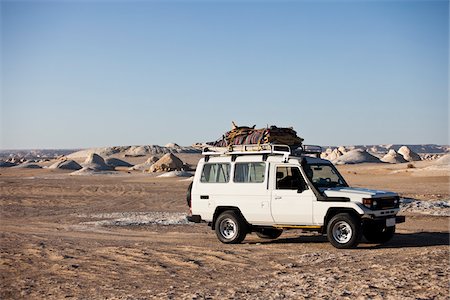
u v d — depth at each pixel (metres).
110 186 47.97
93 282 10.41
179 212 25.36
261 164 14.62
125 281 10.41
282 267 11.14
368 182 48.16
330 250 13.26
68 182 56.91
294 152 14.92
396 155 129.12
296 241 15.30
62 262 12.41
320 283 9.27
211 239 16.02
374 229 14.48
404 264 10.61
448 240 14.84
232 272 10.88
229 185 14.98
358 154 123.88
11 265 12.19
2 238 16.72
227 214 14.89
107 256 13.06
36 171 100.88
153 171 89.62
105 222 21.23
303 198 13.91
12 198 35.31
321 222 13.76
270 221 14.44
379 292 8.45
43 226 20.47
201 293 9.04
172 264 11.92
